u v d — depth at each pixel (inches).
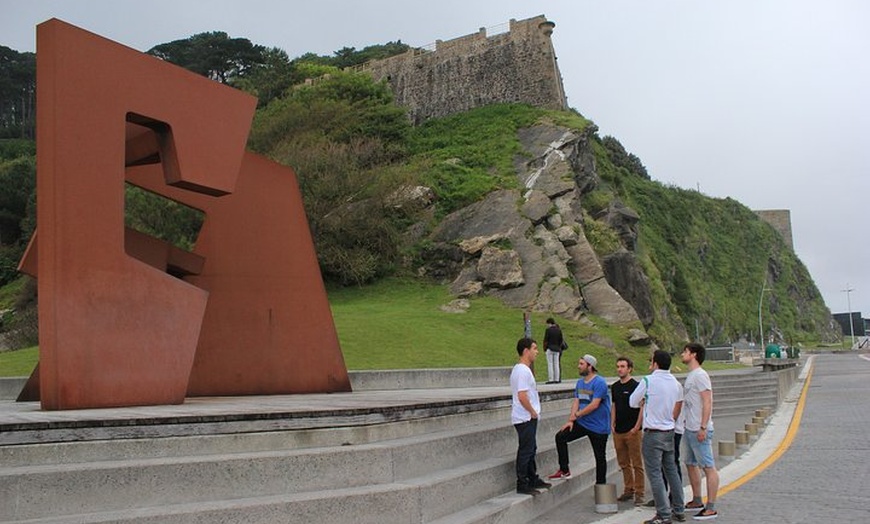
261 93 2348.7
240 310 509.4
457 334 1107.3
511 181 1665.8
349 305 1315.2
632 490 394.0
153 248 478.0
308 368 526.6
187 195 501.4
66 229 359.3
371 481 288.4
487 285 1375.5
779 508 348.8
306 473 274.7
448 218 1590.8
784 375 1029.8
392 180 1537.9
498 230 1491.1
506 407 445.4
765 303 3668.8
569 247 1465.3
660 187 3462.1
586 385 389.7
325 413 301.4
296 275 531.2
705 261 3385.8
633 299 1594.5
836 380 1325.0
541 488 351.3
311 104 1894.7
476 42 2304.4
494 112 2106.3
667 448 331.0
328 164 1509.6
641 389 339.3
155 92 397.7
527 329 840.9
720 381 987.3
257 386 506.6
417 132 2095.2
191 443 272.4
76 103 368.2
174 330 386.6
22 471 230.4
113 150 378.6
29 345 1355.8
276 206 530.6
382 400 413.4
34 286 1669.5
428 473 316.5
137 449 262.4
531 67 2198.6
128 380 368.5
